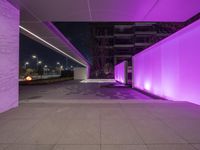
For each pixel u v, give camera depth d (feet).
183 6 27.50
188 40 29.55
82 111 22.84
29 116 20.38
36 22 36.19
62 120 18.71
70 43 76.69
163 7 27.81
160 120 18.58
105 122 17.95
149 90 49.65
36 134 14.71
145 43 241.35
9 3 24.98
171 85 35.70
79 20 34.60
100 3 26.40
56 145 12.63
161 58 40.60
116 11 29.53
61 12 29.96
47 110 23.49
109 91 57.47
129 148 12.12
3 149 12.03
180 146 12.40
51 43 66.69
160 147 12.26
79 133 14.90
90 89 64.54
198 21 26.27
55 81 113.09
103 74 238.68
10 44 25.08
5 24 24.02
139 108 24.54
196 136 14.16
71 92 54.80
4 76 23.57
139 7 27.84
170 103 28.07
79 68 161.17
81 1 25.48
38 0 24.91
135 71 67.87
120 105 26.66
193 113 21.57
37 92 55.21
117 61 241.76
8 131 15.40
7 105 23.98
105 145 12.60
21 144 12.81
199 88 26.71
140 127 16.35
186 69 30.30
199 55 26.63
